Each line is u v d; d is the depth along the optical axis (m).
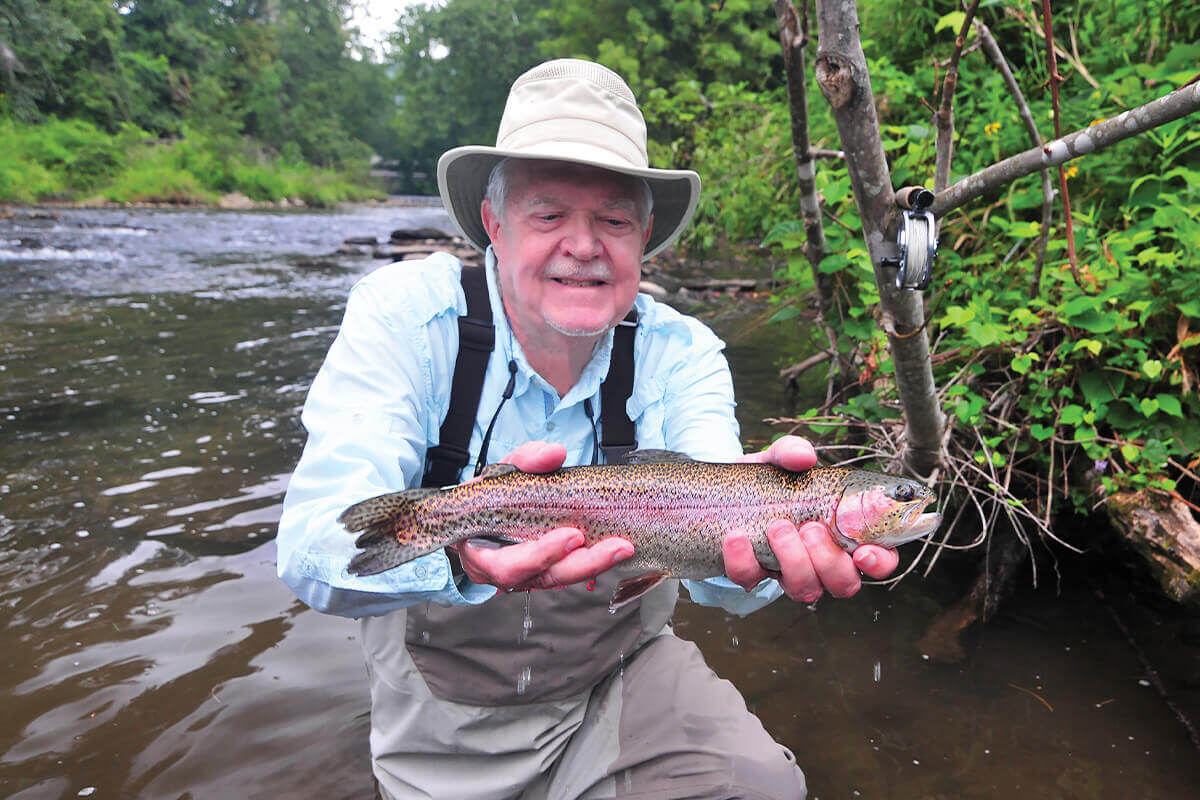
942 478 1.32
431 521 0.66
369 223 10.04
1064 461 1.32
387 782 0.81
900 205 0.93
